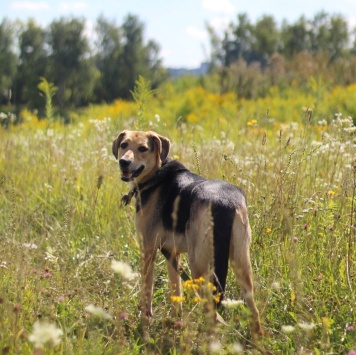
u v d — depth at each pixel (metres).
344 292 4.34
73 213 6.37
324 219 5.14
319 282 4.33
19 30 46.69
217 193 4.13
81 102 48.91
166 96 22.31
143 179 4.96
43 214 6.79
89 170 7.66
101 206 6.64
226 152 7.38
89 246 5.76
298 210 5.50
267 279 4.42
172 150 8.05
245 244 4.06
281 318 4.24
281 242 4.91
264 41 45.12
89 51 48.88
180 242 4.42
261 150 7.46
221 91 23.00
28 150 8.95
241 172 6.32
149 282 4.63
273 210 5.26
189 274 5.08
